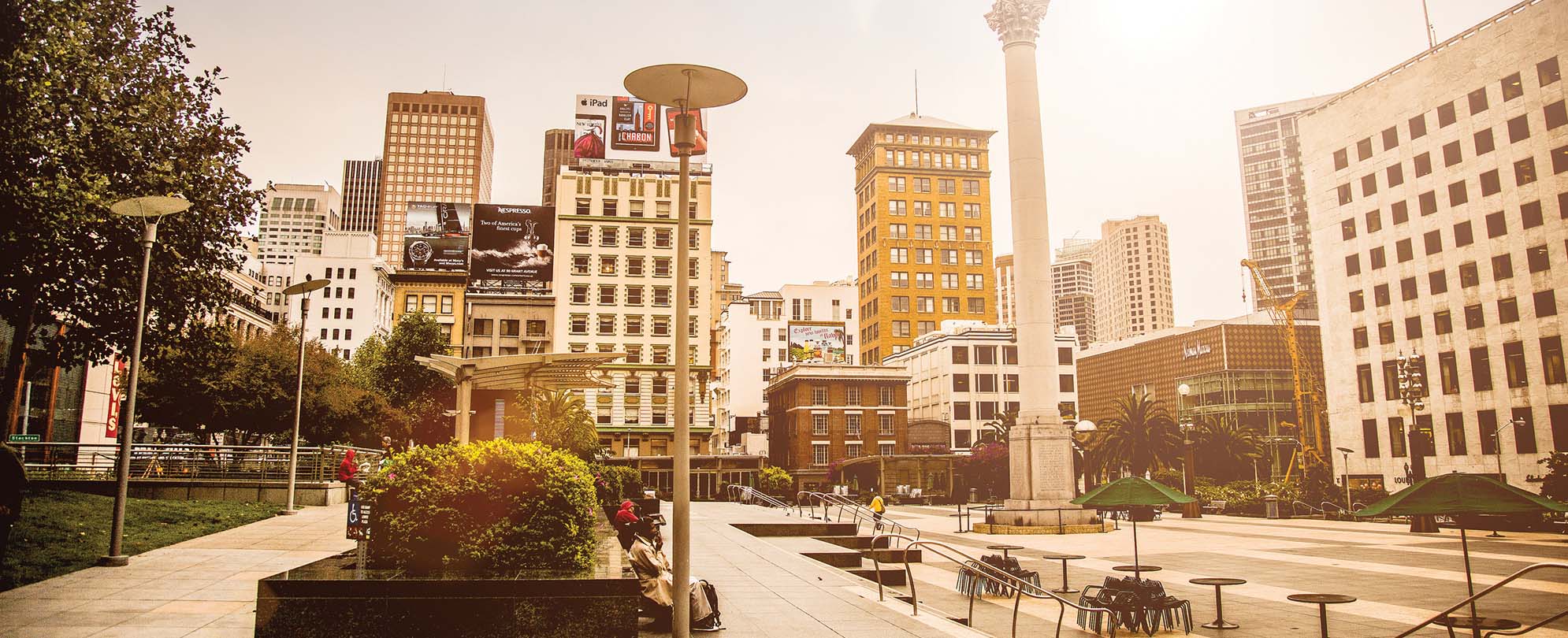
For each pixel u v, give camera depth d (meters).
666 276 83.69
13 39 20.14
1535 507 11.29
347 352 130.12
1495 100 68.31
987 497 86.44
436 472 10.24
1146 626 15.02
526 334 85.38
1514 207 66.62
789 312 130.00
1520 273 65.88
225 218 26.30
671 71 8.83
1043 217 44.53
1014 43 46.25
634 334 82.19
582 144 86.81
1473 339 69.31
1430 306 73.12
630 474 38.47
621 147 87.19
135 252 22.88
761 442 97.06
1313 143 86.69
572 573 9.60
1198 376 126.12
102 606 12.01
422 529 9.98
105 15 23.22
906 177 130.75
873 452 91.06
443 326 97.06
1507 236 67.06
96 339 24.88
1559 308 63.09
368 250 134.25
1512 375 66.06
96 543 17.92
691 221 85.38
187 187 23.84
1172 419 65.25
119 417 45.47
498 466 10.26
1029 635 15.04
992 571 14.57
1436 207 73.00
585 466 11.41
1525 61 66.00
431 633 8.91
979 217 131.38
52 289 23.19
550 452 10.85
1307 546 31.77
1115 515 48.59
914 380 113.38
